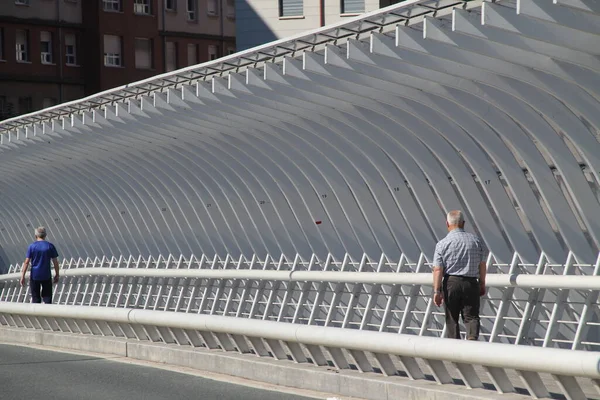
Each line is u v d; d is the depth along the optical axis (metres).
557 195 24.78
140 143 39.09
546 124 23.78
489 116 24.52
